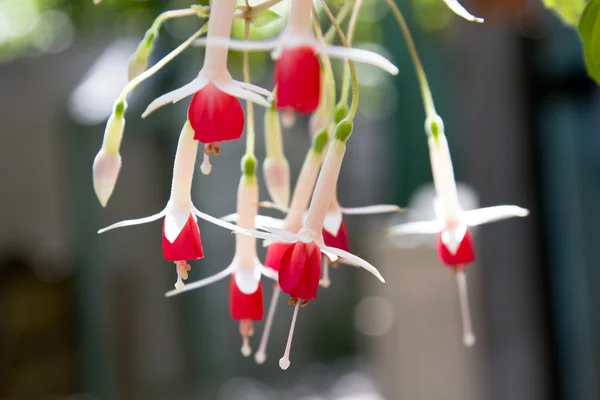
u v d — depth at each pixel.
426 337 4.54
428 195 5.55
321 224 1.45
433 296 4.52
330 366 11.72
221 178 9.94
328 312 12.34
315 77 1.33
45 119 9.12
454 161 5.37
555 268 4.73
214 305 9.75
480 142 4.48
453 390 4.49
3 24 10.66
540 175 4.59
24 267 9.70
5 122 9.27
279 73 1.34
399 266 4.58
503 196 4.45
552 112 4.73
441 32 5.73
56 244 9.43
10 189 9.38
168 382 8.91
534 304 4.47
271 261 1.70
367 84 10.27
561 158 4.80
